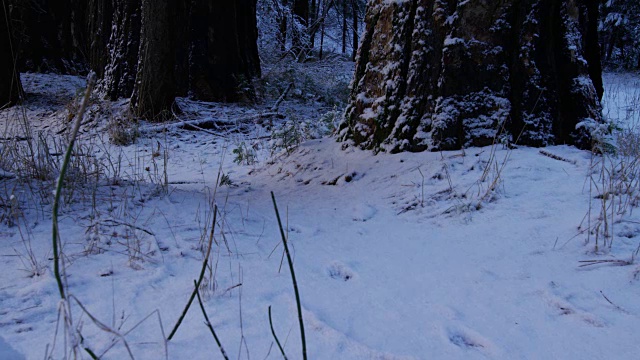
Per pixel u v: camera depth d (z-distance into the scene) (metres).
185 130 9.46
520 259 3.02
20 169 4.61
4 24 10.78
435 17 5.10
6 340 2.06
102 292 2.59
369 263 3.15
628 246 2.98
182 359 1.96
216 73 11.45
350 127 6.00
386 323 2.35
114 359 1.92
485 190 4.09
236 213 4.30
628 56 26.28
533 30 4.84
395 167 4.98
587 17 5.20
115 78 10.85
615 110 9.94
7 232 3.42
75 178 4.52
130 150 8.27
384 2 5.63
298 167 6.00
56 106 11.09
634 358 2.02
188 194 4.98
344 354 2.06
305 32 21.11
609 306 2.42
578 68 4.92
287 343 2.13
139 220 3.87
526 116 4.90
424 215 3.98
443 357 2.07
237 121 10.09
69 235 3.44
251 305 2.49
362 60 6.05
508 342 2.18
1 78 10.92
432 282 2.82
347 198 4.68
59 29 14.69
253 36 13.78
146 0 9.16
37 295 2.50
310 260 3.21
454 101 5.03
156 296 2.57
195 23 11.17
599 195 3.76
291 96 13.34
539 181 4.19
